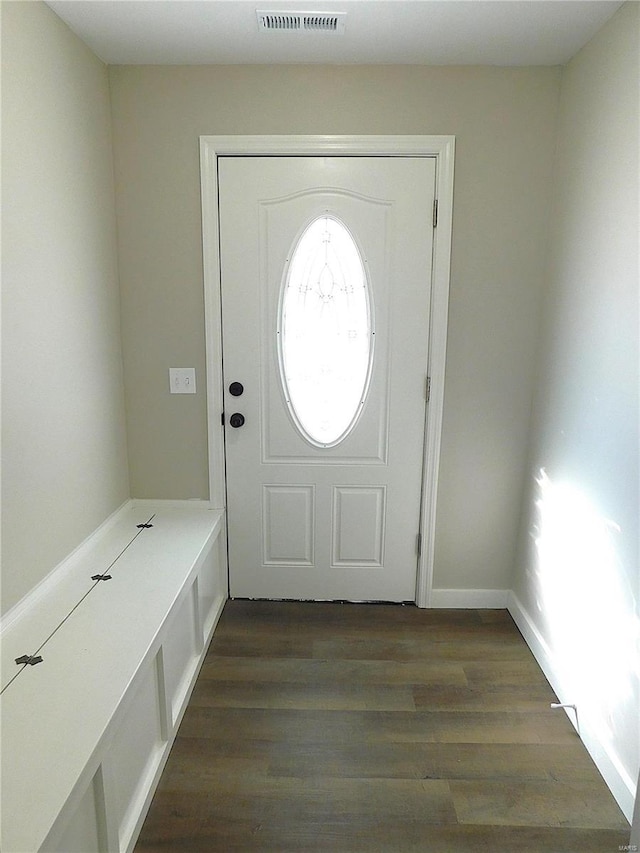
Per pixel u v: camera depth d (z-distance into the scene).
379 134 2.35
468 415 2.60
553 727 2.04
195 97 2.33
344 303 2.54
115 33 2.03
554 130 2.34
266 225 2.46
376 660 2.39
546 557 2.35
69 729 1.31
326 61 2.27
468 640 2.54
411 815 1.68
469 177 2.38
